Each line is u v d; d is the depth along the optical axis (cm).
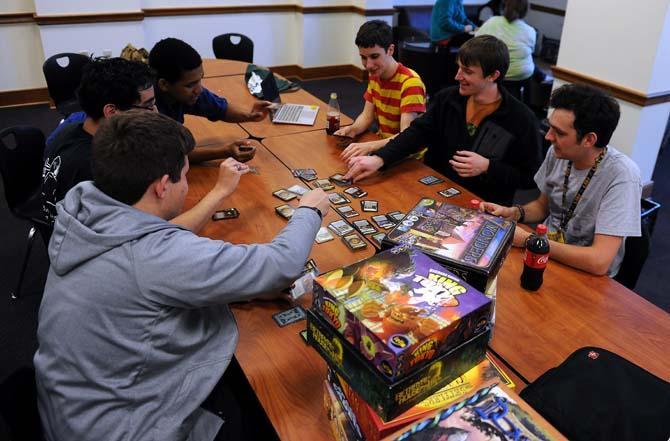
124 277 108
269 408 112
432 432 85
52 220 187
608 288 151
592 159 173
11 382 112
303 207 139
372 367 92
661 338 132
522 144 213
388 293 101
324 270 155
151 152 113
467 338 99
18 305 252
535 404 105
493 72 204
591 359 114
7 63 479
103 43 485
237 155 224
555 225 194
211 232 174
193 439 117
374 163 214
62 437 112
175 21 529
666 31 292
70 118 225
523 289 149
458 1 507
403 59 505
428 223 138
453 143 229
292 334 132
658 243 315
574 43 339
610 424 99
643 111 313
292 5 575
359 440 99
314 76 612
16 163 231
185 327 116
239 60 431
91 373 109
